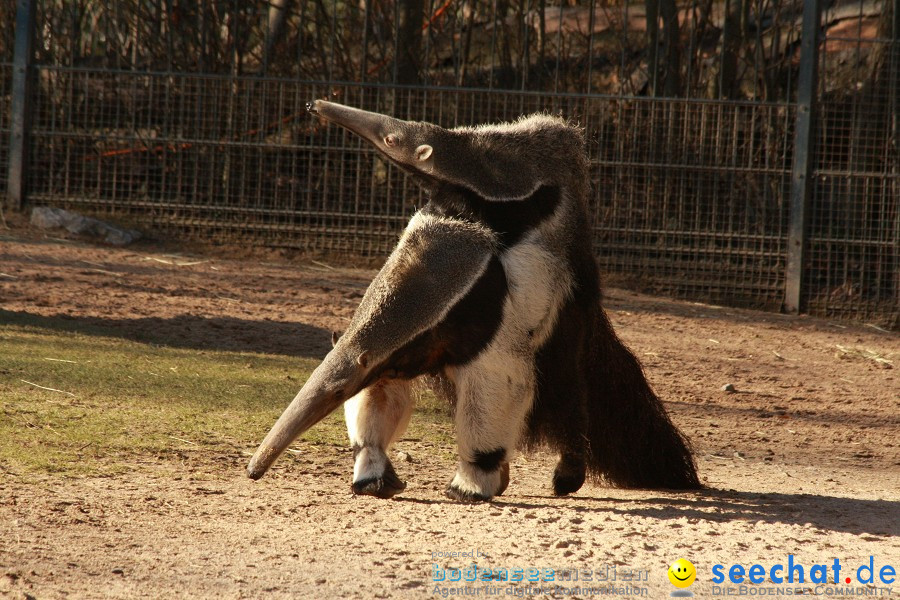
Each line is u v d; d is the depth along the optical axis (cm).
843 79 2602
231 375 1277
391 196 2452
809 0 2205
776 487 965
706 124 2336
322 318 1730
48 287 1744
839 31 2798
